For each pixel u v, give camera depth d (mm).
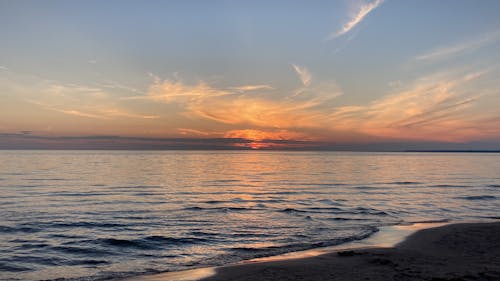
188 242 18125
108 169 88125
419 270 12086
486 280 10805
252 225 22266
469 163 145250
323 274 12047
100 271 13664
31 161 135375
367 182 55406
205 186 49094
